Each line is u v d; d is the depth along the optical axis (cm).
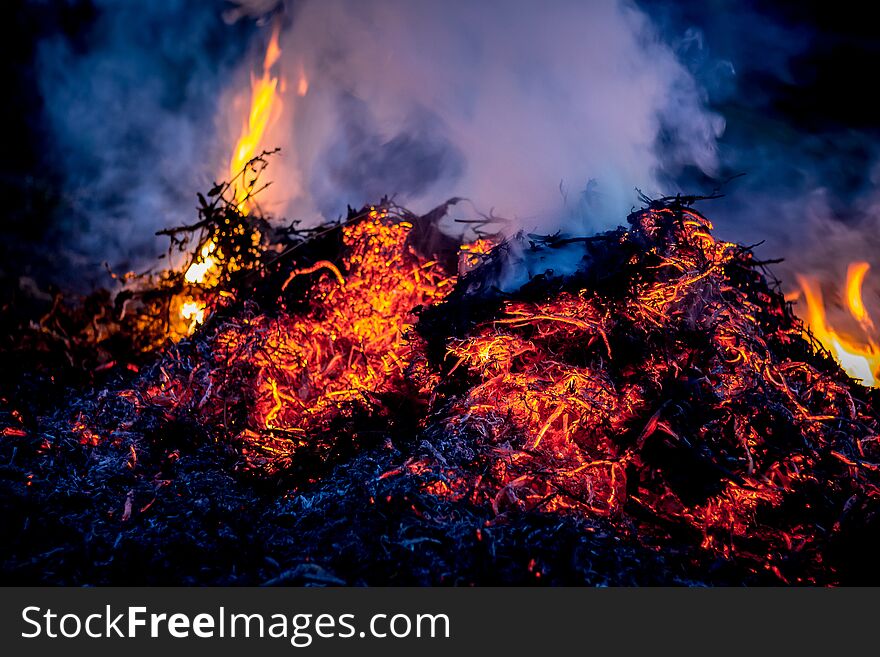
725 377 284
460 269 376
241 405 313
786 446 270
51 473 265
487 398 279
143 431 300
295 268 382
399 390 305
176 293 402
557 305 300
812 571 234
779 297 360
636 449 257
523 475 248
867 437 288
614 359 285
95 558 219
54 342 416
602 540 226
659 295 298
